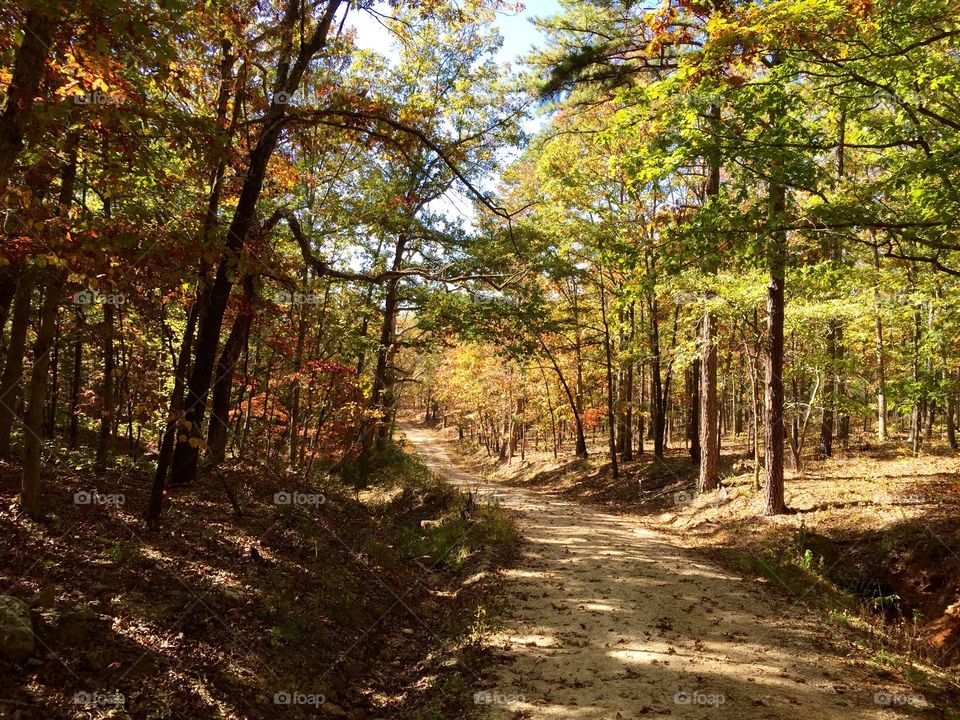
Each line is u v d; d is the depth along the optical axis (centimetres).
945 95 776
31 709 430
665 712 575
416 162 1187
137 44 532
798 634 806
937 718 595
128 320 1112
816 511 1348
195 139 634
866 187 778
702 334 1772
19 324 865
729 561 1203
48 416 1429
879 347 1738
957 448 1848
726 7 826
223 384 1166
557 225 2031
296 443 1573
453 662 705
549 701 598
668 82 821
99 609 576
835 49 775
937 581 977
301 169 1349
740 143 775
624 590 970
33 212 543
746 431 3447
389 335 2089
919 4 690
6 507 711
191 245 668
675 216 1897
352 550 1030
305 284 1274
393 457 2230
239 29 872
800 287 1350
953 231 711
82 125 624
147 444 1395
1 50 496
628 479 2361
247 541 865
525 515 1725
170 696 507
